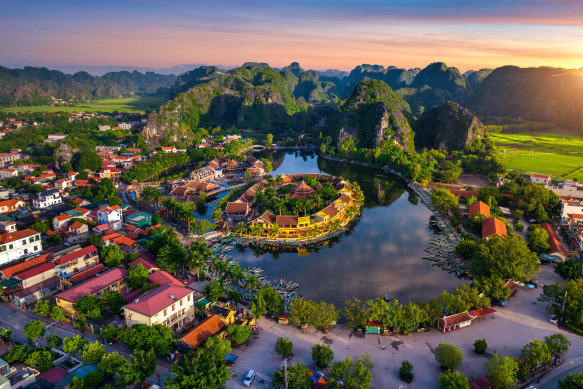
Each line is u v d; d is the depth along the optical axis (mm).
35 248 180500
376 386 101375
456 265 185125
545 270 171625
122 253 173625
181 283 152875
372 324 127125
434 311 128500
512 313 137500
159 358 111812
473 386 98250
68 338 110250
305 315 125750
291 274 179500
